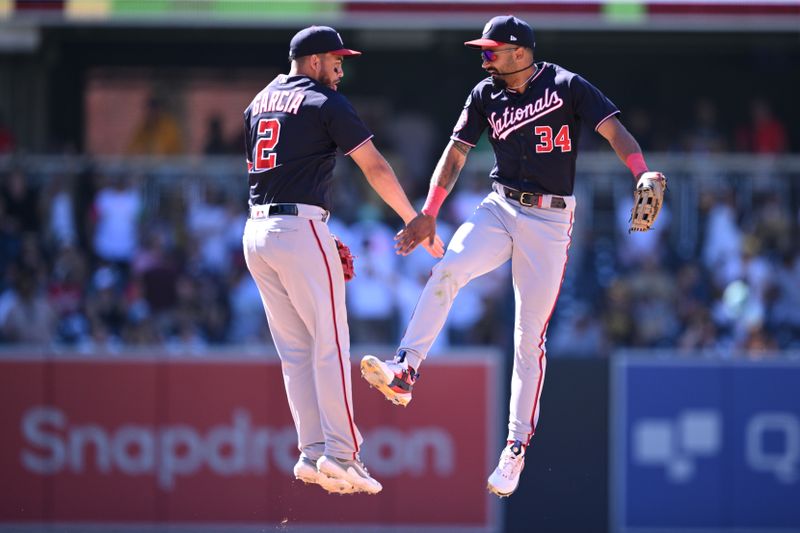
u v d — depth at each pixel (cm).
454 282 2150
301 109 2145
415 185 5200
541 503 4156
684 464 4178
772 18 5288
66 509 4178
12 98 5934
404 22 5309
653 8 5281
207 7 5341
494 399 4162
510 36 2092
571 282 4456
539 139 2130
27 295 4444
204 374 4200
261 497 4172
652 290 4459
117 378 4203
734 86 6272
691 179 4553
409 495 4150
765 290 4469
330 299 2161
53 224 4538
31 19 5388
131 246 4519
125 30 6003
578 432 4178
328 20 5347
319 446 2258
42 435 4191
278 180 2152
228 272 4500
